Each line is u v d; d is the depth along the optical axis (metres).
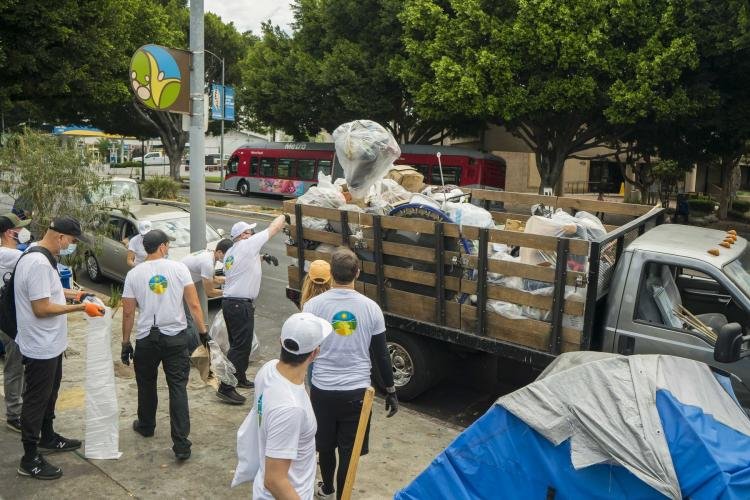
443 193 7.61
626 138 25.48
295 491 2.82
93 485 4.55
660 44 18.94
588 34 19.62
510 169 42.25
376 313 4.06
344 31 27.81
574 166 45.62
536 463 3.29
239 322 6.23
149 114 41.09
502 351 5.72
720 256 5.20
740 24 17.22
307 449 2.92
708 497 2.82
